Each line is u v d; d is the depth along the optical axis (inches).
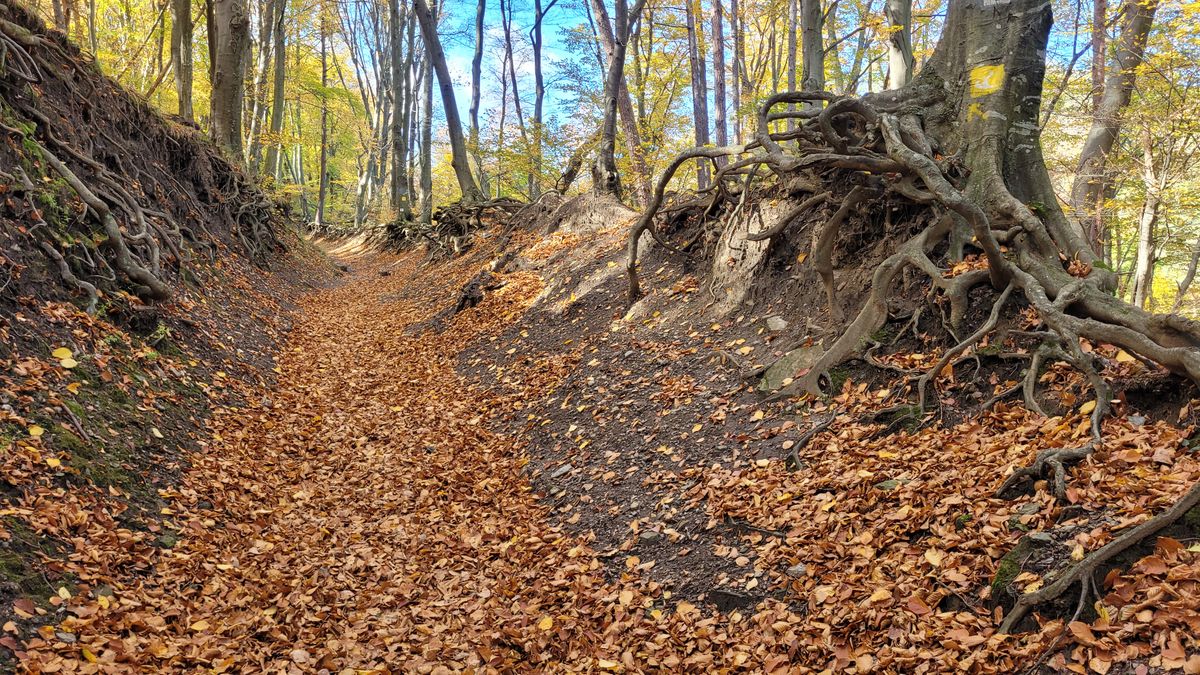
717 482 222.5
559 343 407.5
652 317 379.2
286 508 240.4
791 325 301.3
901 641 136.4
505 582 202.5
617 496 238.7
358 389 399.5
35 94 337.1
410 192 1418.6
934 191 223.6
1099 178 561.0
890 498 181.2
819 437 226.1
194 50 1136.2
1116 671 110.7
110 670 135.2
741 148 339.3
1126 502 142.2
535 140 898.1
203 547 197.0
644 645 164.9
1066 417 184.9
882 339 253.0
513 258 581.9
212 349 348.2
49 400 212.5
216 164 645.3
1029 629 129.0
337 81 2074.3
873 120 257.3
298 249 880.9
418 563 214.5
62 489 186.2
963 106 271.7
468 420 352.5
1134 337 181.6
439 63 856.9
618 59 642.2
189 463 240.8
